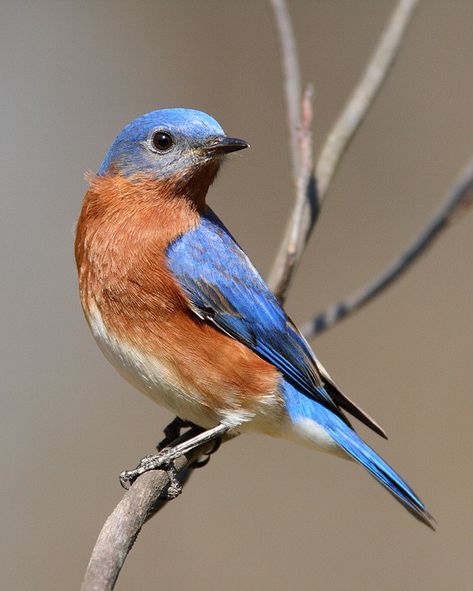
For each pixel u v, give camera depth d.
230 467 14.48
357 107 10.02
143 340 9.05
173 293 9.05
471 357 15.44
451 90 16.55
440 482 14.50
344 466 14.47
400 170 16.33
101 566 7.22
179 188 9.38
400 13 10.27
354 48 16.77
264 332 9.55
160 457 8.73
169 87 16.78
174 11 17.06
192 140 9.36
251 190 16.50
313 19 16.95
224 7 17.00
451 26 16.83
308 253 16.16
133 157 9.39
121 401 14.88
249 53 16.80
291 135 10.06
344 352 15.68
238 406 9.22
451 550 13.85
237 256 9.56
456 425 14.98
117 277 9.07
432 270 16.11
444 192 16.03
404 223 16.06
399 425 15.09
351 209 16.30
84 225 9.37
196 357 9.11
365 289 10.16
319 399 9.85
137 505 7.94
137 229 9.22
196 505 14.19
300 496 14.31
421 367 15.46
